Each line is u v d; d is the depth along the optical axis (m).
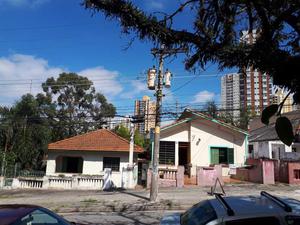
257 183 24.50
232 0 3.32
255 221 4.32
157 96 19.41
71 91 45.81
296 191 20.94
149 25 2.92
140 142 47.94
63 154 29.56
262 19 2.89
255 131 41.81
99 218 14.48
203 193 20.34
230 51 2.82
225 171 27.80
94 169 29.05
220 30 3.35
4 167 28.16
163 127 27.92
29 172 28.11
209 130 28.52
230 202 4.91
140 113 28.41
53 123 43.12
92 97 46.62
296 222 4.31
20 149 34.75
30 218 5.62
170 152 28.27
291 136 2.13
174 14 3.08
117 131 51.28
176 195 19.75
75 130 45.50
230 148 28.44
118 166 29.05
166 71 19.38
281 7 2.90
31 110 38.97
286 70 2.35
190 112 28.50
